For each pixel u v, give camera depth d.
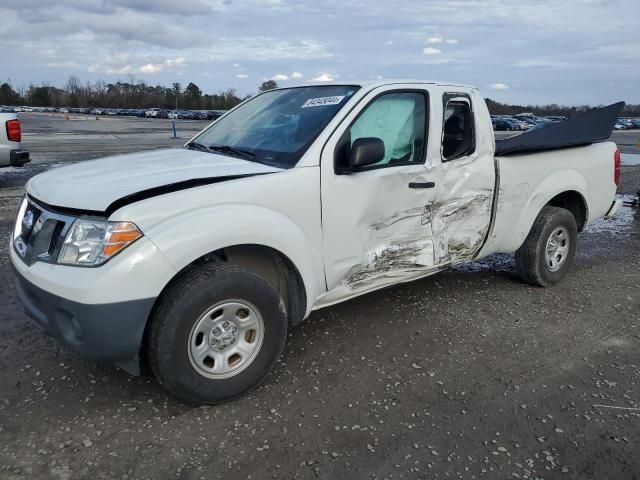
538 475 2.67
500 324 4.37
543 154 4.95
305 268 3.40
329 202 3.47
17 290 3.31
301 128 3.69
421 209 4.00
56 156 15.52
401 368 3.63
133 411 3.09
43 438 2.84
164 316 2.87
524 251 5.05
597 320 4.51
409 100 3.94
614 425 3.07
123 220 2.76
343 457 2.75
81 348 2.84
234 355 3.17
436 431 2.98
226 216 3.00
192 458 2.72
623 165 15.66
